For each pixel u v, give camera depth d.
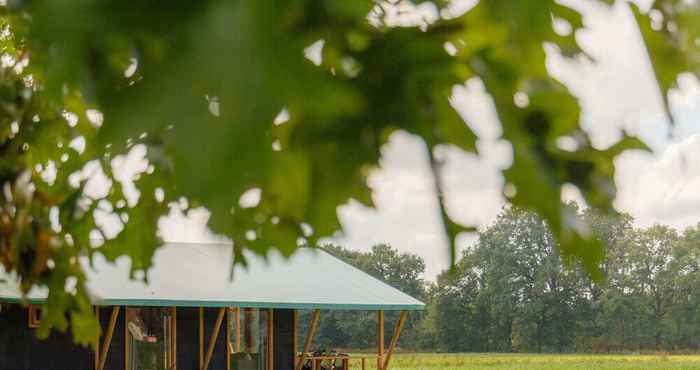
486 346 153.75
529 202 1.37
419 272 159.00
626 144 1.41
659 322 147.88
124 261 31.84
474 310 154.50
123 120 0.98
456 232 1.21
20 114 3.33
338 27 1.24
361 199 1.39
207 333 32.50
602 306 149.50
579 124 1.42
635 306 146.38
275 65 0.99
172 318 31.86
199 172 0.94
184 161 0.95
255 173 0.96
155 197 2.95
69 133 3.36
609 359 131.00
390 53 1.33
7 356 28.95
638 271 148.38
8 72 3.24
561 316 149.25
